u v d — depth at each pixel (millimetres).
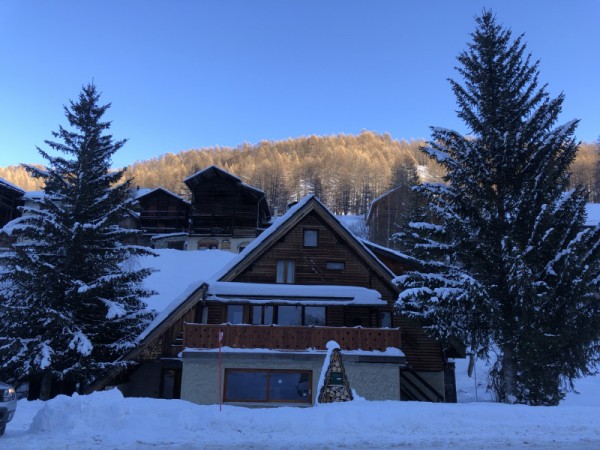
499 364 18031
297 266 23125
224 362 18672
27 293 18531
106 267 20203
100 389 18672
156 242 59062
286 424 9070
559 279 15664
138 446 8070
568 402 20219
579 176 91875
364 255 23062
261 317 21469
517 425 9414
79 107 21234
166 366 21312
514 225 17297
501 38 19969
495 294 17125
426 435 8844
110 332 20078
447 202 18594
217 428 8984
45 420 9078
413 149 171500
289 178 139875
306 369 18812
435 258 18453
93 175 20891
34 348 17516
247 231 58219
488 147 18594
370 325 21734
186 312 20500
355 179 135125
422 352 22359
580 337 15648
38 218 19078
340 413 9641
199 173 58719
